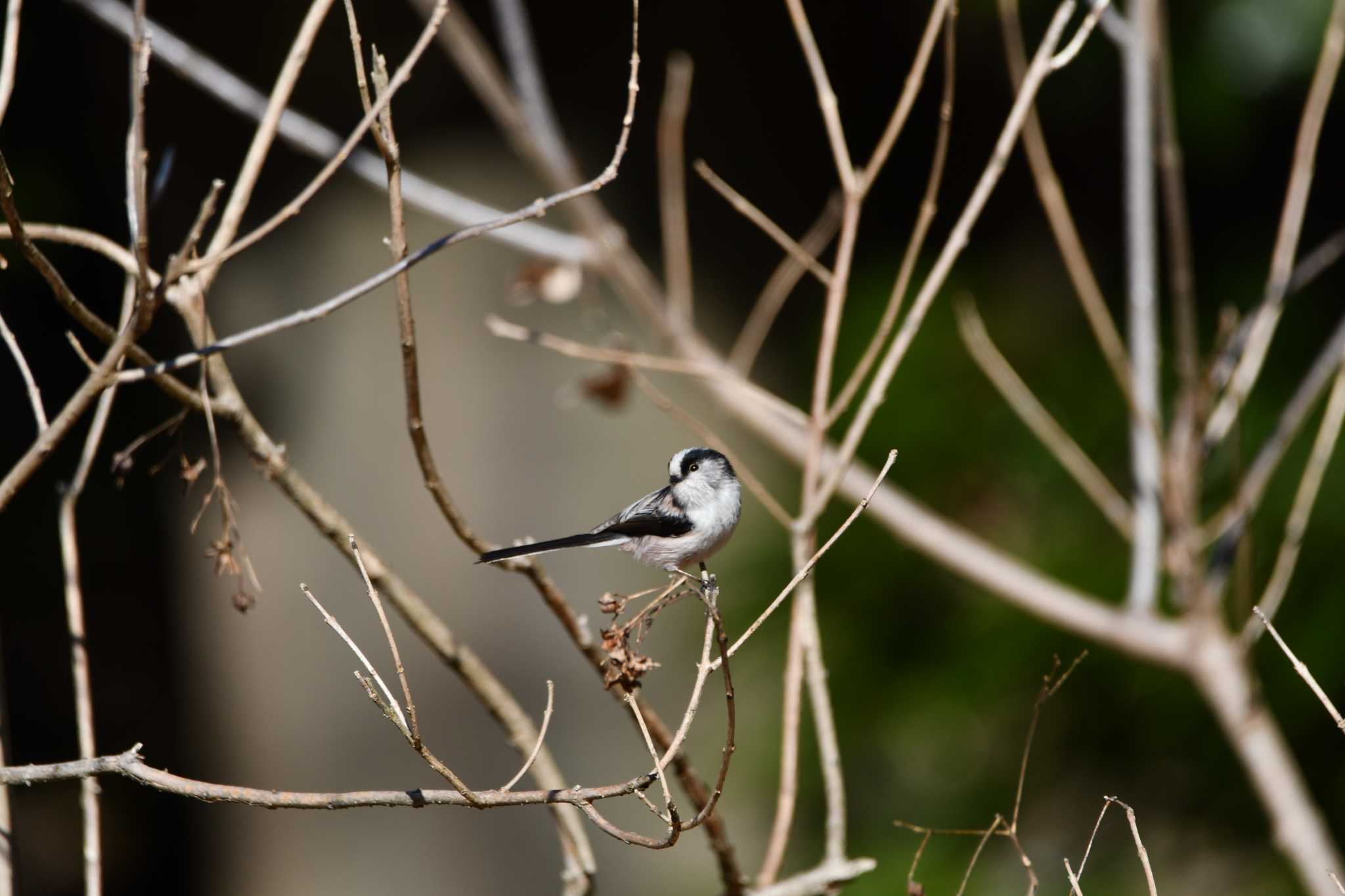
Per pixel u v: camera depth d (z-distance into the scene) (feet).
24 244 15.06
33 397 17.61
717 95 41.91
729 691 14.55
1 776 15.69
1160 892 31.91
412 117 39.42
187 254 15.61
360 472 39.88
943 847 31.86
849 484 26.66
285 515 40.34
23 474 15.83
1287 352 34.06
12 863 17.80
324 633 40.37
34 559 49.52
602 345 30.32
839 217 34.30
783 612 33.22
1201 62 37.11
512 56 27.22
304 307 39.93
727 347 41.37
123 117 42.70
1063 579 32.09
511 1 27.25
